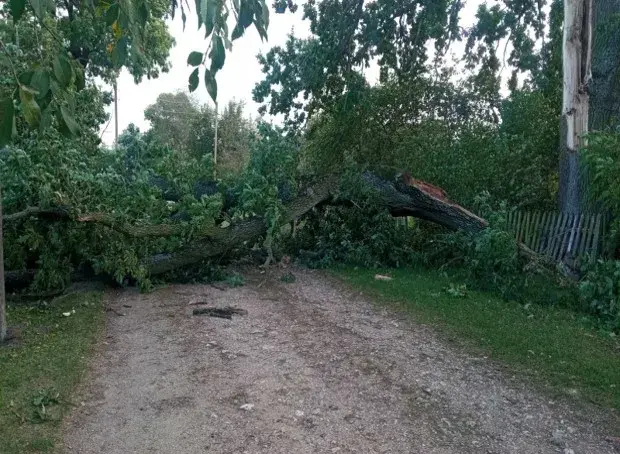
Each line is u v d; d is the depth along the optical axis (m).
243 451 3.73
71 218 7.24
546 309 7.62
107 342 5.93
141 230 7.99
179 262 8.65
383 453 3.73
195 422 4.13
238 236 9.12
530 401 4.61
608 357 5.65
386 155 12.20
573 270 8.80
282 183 10.02
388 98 12.70
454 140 11.20
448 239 9.96
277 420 4.17
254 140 9.84
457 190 10.91
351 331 6.32
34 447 3.68
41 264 7.43
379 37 12.88
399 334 6.25
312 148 13.23
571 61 9.76
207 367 5.20
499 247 8.03
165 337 6.09
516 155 10.82
